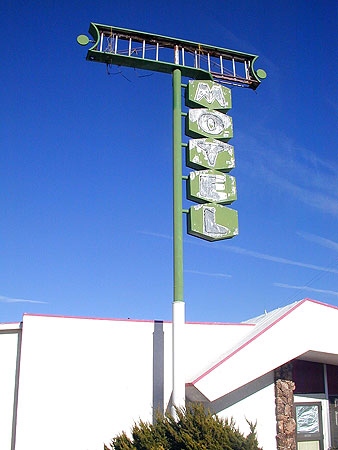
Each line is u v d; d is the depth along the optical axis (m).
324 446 15.98
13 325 15.30
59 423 14.29
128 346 15.28
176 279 13.63
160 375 15.20
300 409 16.17
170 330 15.70
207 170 14.98
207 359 15.95
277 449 15.03
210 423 10.58
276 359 14.19
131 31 15.74
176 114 15.30
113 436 14.48
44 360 14.66
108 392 14.80
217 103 15.99
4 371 15.20
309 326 14.81
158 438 10.90
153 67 15.88
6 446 14.60
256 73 16.84
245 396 15.27
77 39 15.47
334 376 16.88
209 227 14.43
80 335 15.08
